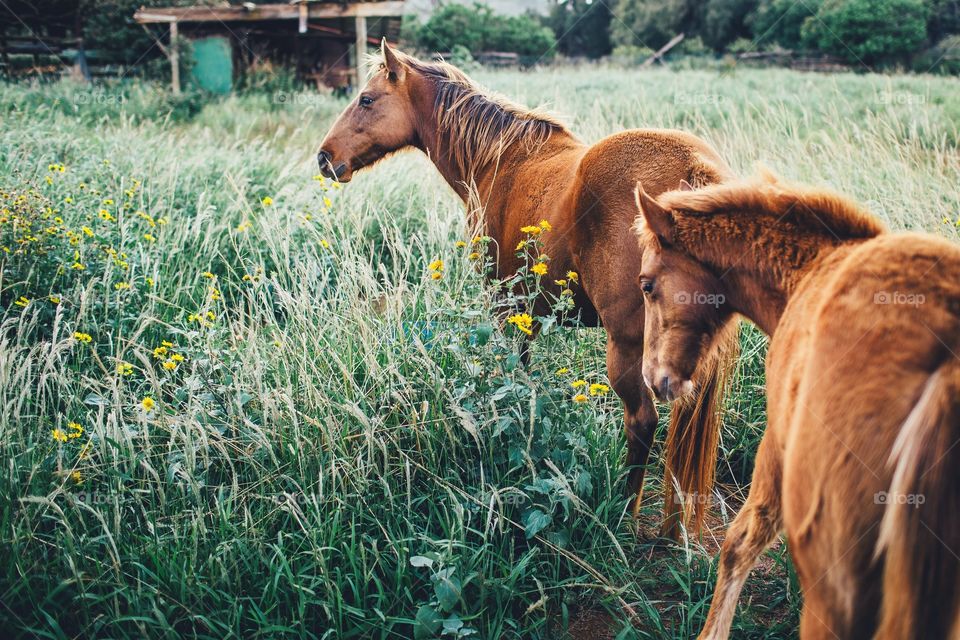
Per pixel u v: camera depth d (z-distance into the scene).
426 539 2.58
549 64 24.16
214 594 2.51
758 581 2.86
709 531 3.19
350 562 2.60
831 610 1.60
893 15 20.41
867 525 1.49
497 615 2.54
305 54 18.88
